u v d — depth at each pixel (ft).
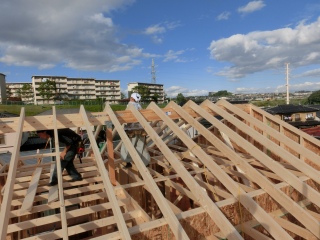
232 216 10.06
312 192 10.41
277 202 10.64
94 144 11.51
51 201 11.41
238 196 10.17
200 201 9.72
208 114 16.10
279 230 8.42
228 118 16.20
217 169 11.26
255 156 12.89
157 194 9.26
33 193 12.01
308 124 81.25
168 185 14.56
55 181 13.29
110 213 16.42
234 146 18.80
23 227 9.45
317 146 16.46
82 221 20.98
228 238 8.20
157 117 16.15
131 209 11.14
